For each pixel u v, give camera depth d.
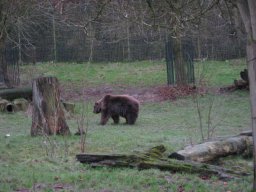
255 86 7.73
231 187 8.66
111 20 30.11
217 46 36.53
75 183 8.97
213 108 22.30
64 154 11.77
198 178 9.32
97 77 33.94
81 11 29.39
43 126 14.30
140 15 14.28
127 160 10.02
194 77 27.38
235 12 9.30
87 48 38.56
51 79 14.41
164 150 11.02
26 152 12.08
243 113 20.97
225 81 29.94
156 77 33.00
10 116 20.38
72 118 20.28
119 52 38.56
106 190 8.54
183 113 21.47
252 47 7.71
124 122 19.75
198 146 10.96
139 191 8.45
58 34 38.69
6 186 8.66
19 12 25.84
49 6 30.38
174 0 11.20
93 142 13.52
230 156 11.50
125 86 30.52
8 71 30.06
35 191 8.41
